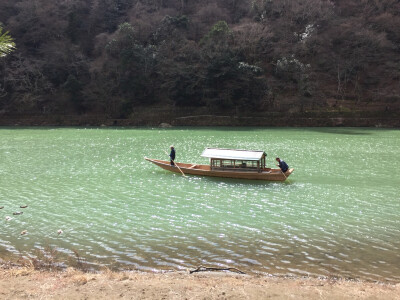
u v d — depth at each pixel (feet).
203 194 64.08
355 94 274.77
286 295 25.79
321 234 44.16
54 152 117.50
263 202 59.16
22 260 35.17
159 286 27.07
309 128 224.33
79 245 39.99
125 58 268.62
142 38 305.12
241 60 278.05
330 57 296.71
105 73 280.51
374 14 322.55
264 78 260.83
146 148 127.24
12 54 280.10
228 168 76.43
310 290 26.84
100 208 55.52
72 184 71.77
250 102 254.88
